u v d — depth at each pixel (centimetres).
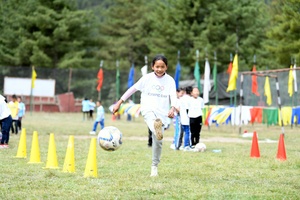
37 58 7438
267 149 2030
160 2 7519
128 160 1555
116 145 1182
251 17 7050
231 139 2698
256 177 1214
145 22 8469
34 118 5000
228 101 5069
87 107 5075
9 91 6006
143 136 2877
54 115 5981
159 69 1166
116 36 8831
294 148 2133
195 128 2020
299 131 3472
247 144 2306
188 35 6969
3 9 8444
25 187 1020
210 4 7019
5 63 7781
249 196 938
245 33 7206
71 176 1180
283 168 1409
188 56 6894
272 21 6731
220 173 1277
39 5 8050
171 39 7200
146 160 1559
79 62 7638
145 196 920
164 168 1372
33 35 7906
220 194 955
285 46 5075
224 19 6988
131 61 8456
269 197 931
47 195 927
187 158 1641
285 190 1015
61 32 7706
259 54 7038
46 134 2808
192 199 904
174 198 909
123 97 1173
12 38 7944
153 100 1170
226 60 6888
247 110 3494
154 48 7488
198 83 4356
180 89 2081
